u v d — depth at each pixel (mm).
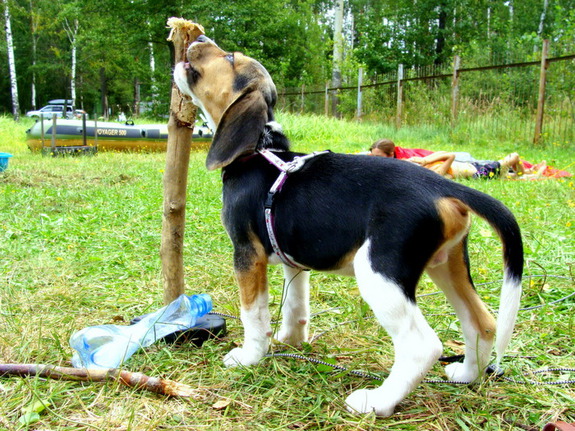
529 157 3295
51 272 1214
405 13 8734
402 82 5324
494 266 1261
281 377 775
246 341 812
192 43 880
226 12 7758
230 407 705
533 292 1105
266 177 783
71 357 819
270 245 783
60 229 1567
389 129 5152
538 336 917
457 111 4758
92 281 1171
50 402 687
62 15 8164
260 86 830
